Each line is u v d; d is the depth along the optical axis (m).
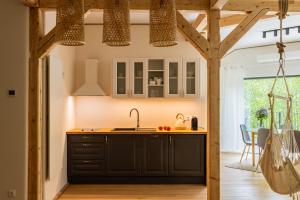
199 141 5.45
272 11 4.14
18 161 3.98
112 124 6.10
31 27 4.00
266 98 8.07
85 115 6.09
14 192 3.97
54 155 4.56
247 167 6.61
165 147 5.44
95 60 5.93
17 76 3.99
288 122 3.30
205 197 4.72
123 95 5.79
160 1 2.29
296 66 7.59
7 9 4.00
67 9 2.23
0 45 4.00
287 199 4.57
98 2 4.05
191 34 4.07
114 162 5.45
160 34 2.29
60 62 4.89
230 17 5.48
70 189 5.16
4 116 3.98
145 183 5.52
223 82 8.55
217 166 4.05
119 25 2.27
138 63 5.84
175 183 5.51
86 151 5.45
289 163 3.24
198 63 5.75
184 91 5.76
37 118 4.00
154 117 6.11
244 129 7.20
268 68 7.95
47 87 4.31
